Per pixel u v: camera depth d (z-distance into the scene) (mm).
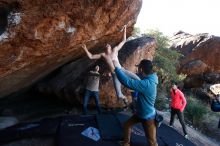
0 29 4250
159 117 4695
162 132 6531
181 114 7914
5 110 8016
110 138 5723
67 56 6992
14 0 4023
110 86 8492
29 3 4168
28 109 8414
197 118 10531
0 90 6758
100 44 7316
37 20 4418
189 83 16562
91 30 5617
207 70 16906
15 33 4301
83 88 8430
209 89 14852
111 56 5012
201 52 17172
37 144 5637
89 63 9109
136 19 6906
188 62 17297
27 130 6020
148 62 4441
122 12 6016
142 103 4582
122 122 6434
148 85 4375
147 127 4719
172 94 8047
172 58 15266
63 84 8938
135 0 6301
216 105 7191
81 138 5656
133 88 4344
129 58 9023
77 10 4895
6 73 5086
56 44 5148
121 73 4297
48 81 9414
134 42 9578
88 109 8742
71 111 8523
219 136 9648
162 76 13570
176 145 6055
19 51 4637
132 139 5770
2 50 4379
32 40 4602
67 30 5027
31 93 9570
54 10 4527
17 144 5598
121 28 6625
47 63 6453
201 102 14008
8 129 6086
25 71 6074
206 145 8109
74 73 9148
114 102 8570
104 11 5512
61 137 5648
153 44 9758
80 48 6727
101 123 6246
